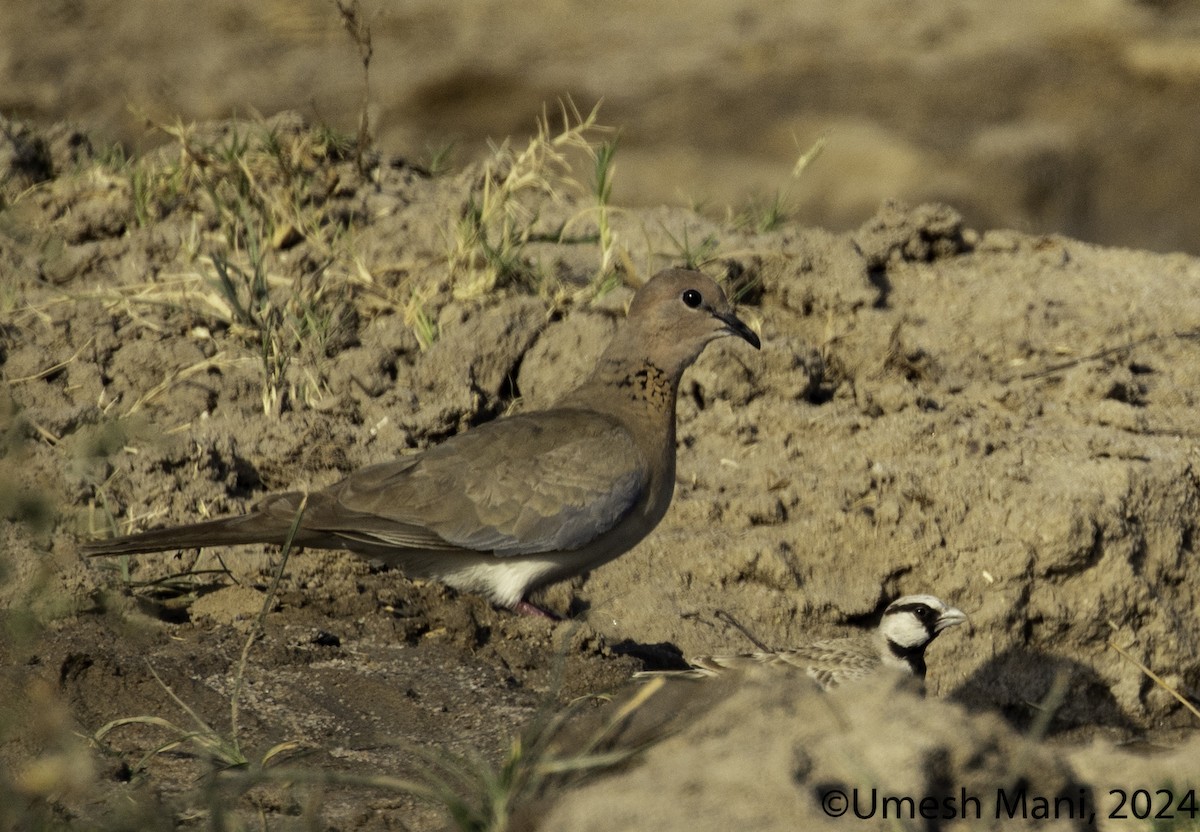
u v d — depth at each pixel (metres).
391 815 8.38
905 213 16.06
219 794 8.12
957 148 31.25
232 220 15.13
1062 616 11.95
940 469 12.38
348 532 10.52
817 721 7.76
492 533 10.67
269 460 12.27
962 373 14.33
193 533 10.30
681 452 13.09
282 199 15.43
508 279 14.62
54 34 33.75
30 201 15.74
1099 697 12.02
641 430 11.24
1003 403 13.63
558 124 32.28
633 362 11.38
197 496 11.75
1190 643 12.16
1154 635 12.05
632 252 15.63
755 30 37.06
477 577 10.96
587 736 8.34
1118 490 12.20
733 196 29.38
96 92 31.95
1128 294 15.73
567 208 16.70
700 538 12.09
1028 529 11.95
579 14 37.62
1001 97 33.72
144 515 11.54
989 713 8.16
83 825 7.80
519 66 34.47
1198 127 32.41
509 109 32.84
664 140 31.53
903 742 7.55
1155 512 12.33
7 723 8.92
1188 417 13.78
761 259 15.00
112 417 12.30
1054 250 16.52
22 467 11.53
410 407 12.93
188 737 8.79
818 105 33.06
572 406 11.37
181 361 13.30
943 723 7.70
